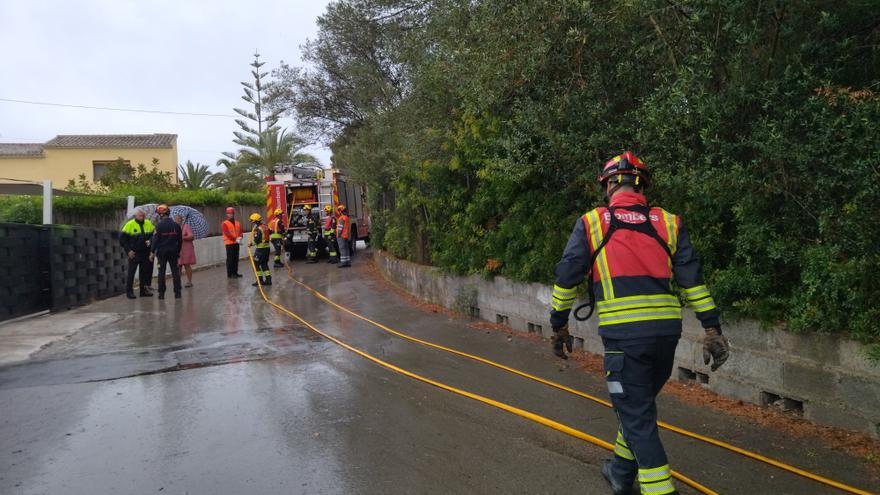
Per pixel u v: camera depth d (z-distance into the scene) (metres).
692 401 5.59
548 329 8.19
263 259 15.64
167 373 7.04
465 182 10.48
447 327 9.38
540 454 4.62
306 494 4.02
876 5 4.58
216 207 29.28
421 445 4.82
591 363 6.98
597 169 6.62
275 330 9.56
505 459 4.54
